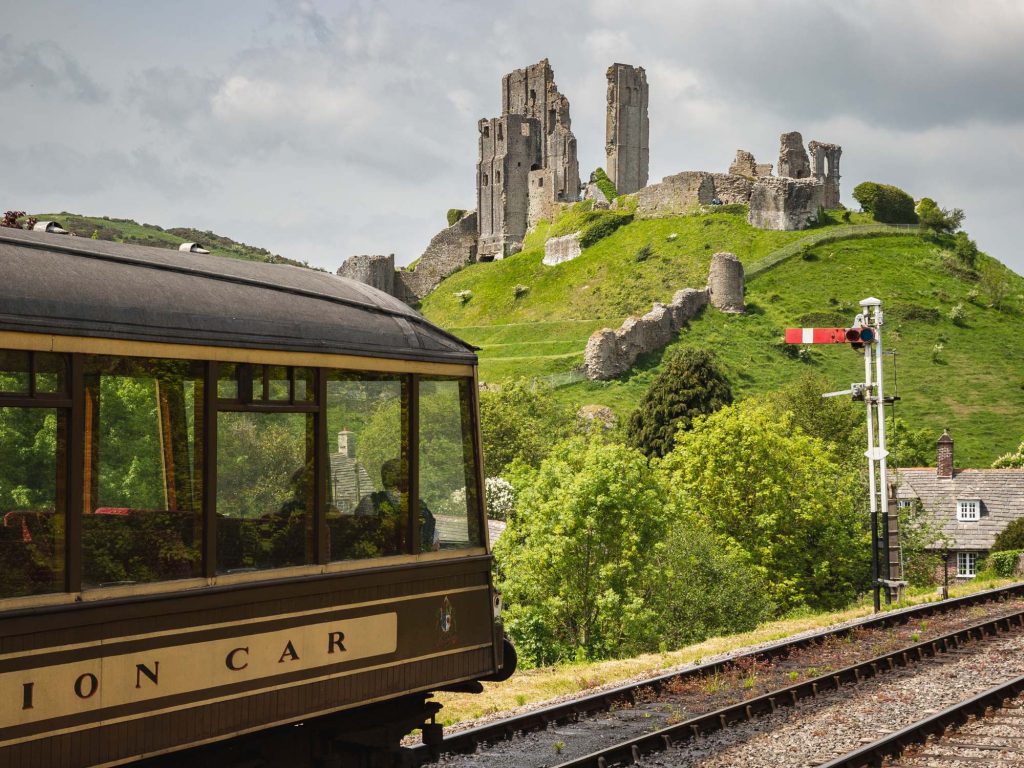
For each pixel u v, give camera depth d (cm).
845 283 11919
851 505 4481
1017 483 6475
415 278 15812
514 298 13338
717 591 3164
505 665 999
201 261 826
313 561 812
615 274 12938
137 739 693
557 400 9575
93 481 682
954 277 12312
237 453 766
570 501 3180
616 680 1773
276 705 778
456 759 1168
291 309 824
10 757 629
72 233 804
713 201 14075
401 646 879
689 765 1168
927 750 1186
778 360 10181
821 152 15650
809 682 1541
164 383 726
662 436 7188
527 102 16888
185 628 723
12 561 639
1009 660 1778
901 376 9956
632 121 16800
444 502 930
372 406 867
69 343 671
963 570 6269
